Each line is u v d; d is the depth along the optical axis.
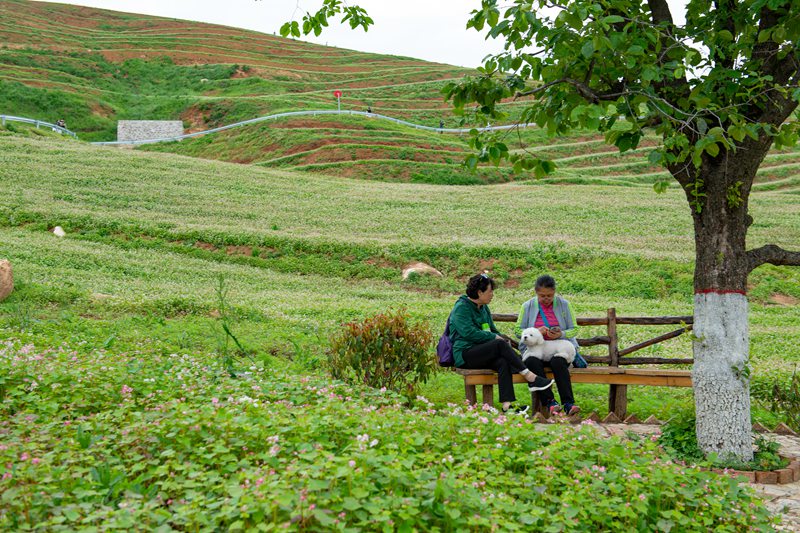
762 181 54.94
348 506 3.69
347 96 93.75
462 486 4.24
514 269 25.50
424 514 3.99
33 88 78.31
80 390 6.68
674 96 6.72
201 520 3.64
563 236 29.44
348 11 8.21
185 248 26.41
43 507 3.87
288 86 97.00
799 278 24.47
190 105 82.19
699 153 5.68
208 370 8.48
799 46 6.42
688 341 15.66
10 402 6.32
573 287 23.66
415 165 54.03
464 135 72.62
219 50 113.62
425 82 102.56
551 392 8.62
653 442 6.34
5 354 8.13
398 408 6.60
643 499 4.53
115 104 83.62
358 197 38.28
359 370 8.75
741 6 6.70
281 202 35.75
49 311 14.81
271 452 4.50
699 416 7.00
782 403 9.58
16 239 24.03
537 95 6.90
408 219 32.97
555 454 5.11
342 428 5.39
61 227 26.95
